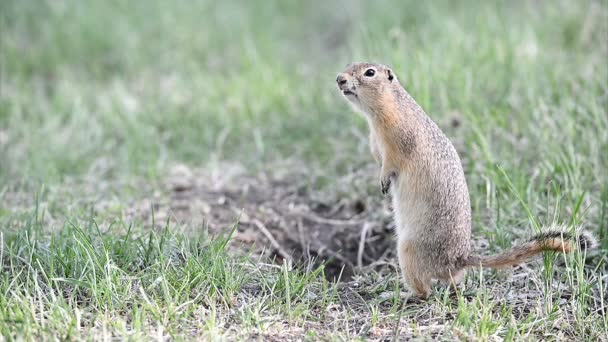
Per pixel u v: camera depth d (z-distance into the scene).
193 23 19.38
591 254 9.65
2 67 17.69
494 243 10.08
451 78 14.03
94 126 14.87
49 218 10.94
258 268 9.31
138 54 18.20
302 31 20.02
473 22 17.08
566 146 11.60
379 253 10.99
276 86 15.86
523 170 11.30
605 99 12.58
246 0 20.92
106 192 12.34
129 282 8.62
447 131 12.83
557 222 9.51
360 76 9.27
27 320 7.73
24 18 19.41
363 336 8.12
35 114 15.53
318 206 12.20
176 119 15.10
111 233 10.16
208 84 16.47
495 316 8.64
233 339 7.88
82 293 8.65
